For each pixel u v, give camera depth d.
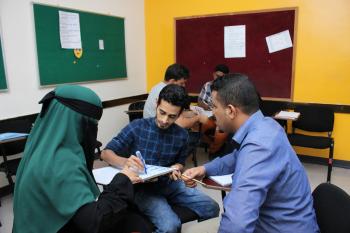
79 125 1.07
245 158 1.07
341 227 1.09
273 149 1.06
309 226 1.12
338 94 3.80
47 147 1.01
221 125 1.25
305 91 3.98
